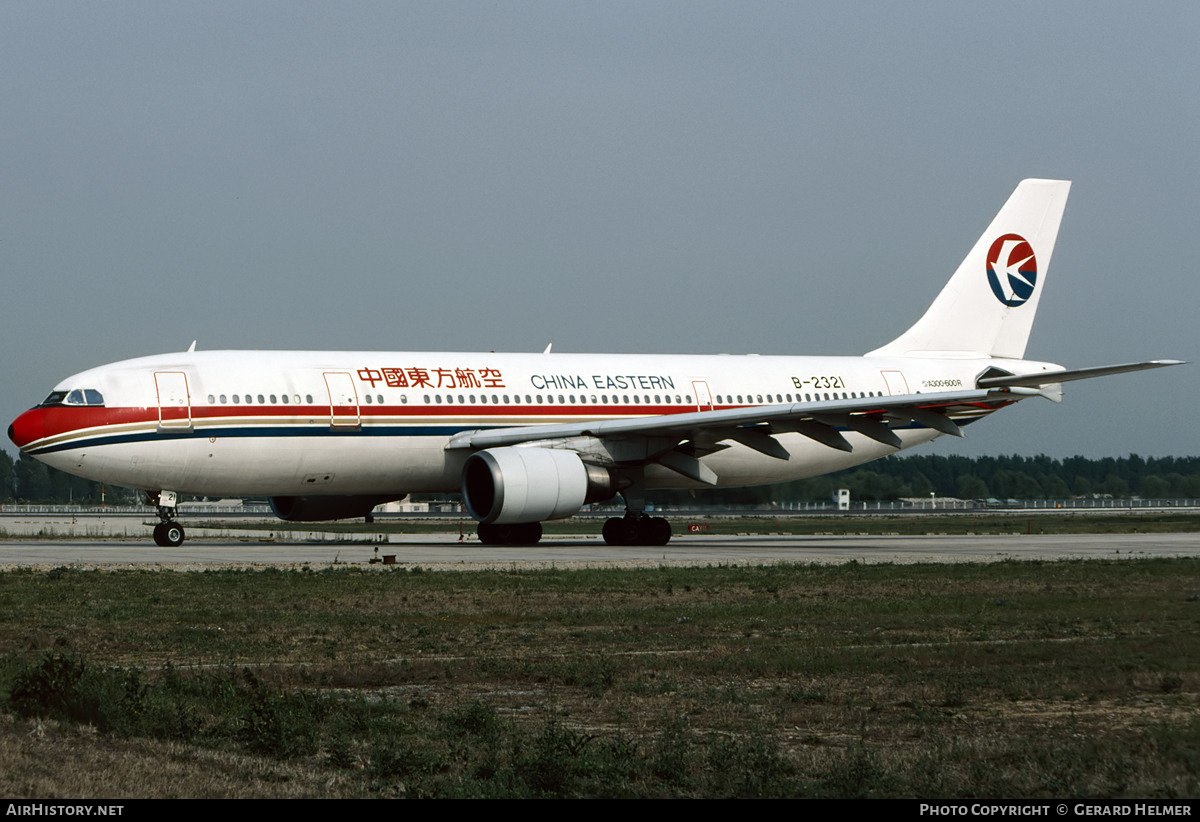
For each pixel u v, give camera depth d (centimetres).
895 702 2397
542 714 2316
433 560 5953
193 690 2423
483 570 5231
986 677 2634
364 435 6844
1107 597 4128
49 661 2291
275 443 6650
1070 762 1850
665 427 6919
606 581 4725
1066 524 12488
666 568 5359
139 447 6406
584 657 2972
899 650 3011
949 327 8769
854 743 2038
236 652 3022
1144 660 2792
